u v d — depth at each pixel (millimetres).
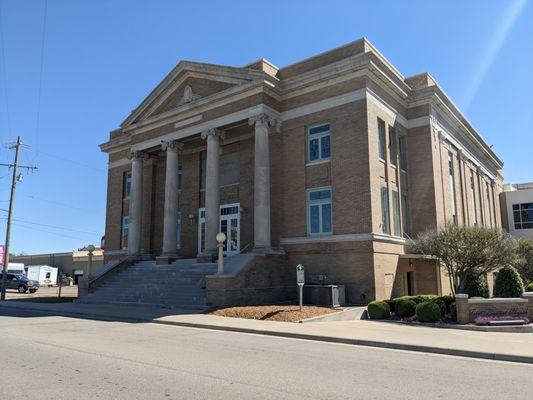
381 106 22453
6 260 31297
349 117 21500
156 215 30984
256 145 22594
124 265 27141
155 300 21141
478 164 34094
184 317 16188
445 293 23750
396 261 21891
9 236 32500
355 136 21172
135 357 8969
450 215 25953
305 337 12289
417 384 7020
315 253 21641
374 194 20703
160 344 10773
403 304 17156
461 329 14430
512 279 18438
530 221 41125
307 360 8938
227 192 26781
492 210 38062
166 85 27359
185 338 11906
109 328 14070
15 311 20750
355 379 7277
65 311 19250
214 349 10117
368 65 21000
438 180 24625
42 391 6305
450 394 6445
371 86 21750
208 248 23422
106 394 6160
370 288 19719
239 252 25484
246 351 9914
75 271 67125
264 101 22859
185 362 8492
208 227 23625
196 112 25562
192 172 28766
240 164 26297
